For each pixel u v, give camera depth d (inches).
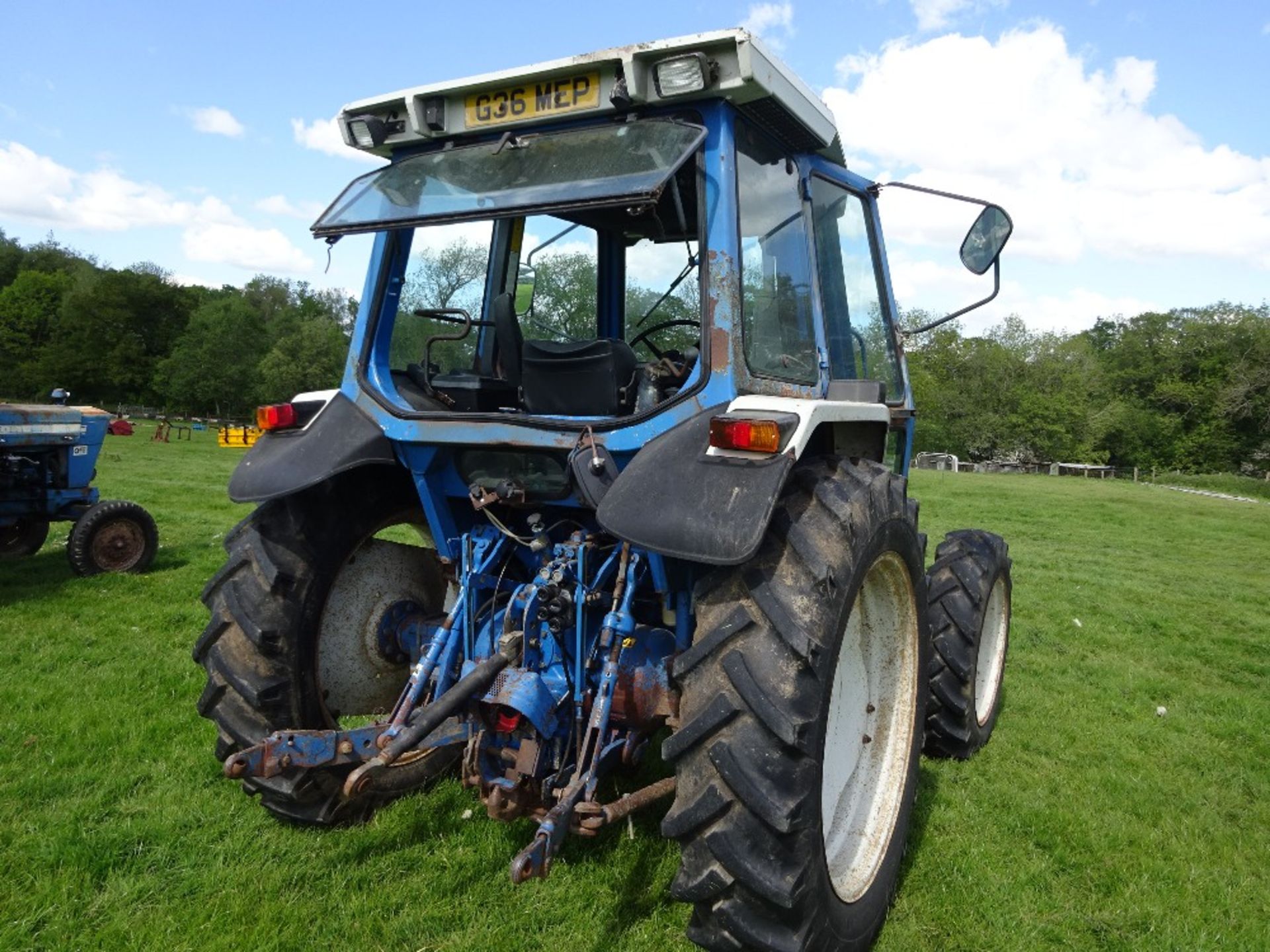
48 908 103.1
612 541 111.0
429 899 107.7
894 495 104.4
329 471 111.0
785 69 105.5
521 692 97.1
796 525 92.5
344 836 122.0
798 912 84.4
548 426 102.6
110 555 296.4
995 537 178.9
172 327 2883.9
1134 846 132.6
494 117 112.0
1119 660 246.2
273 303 3681.1
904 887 117.4
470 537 115.2
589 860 116.8
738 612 88.3
